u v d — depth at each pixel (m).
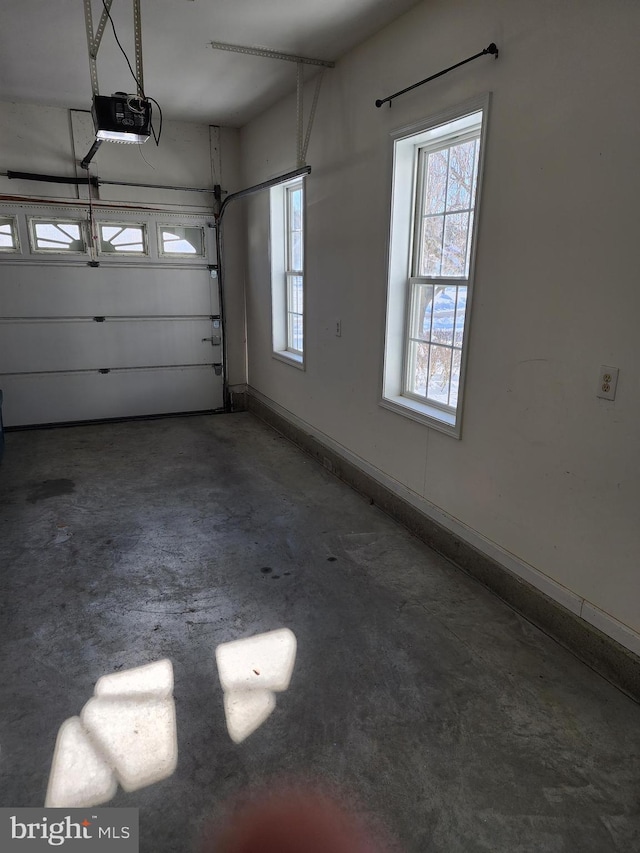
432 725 1.86
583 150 1.94
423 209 3.06
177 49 3.38
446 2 2.52
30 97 4.54
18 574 2.79
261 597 2.61
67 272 5.25
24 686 2.03
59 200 5.07
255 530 3.29
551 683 2.05
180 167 5.41
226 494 3.83
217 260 5.77
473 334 2.59
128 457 4.61
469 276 2.56
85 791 1.62
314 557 2.98
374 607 2.53
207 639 2.31
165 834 1.50
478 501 2.70
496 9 2.25
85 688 2.02
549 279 2.14
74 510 3.55
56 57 3.56
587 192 1.94
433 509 3.06
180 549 3.06
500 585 2.58
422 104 2.75
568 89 1.97
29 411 5.41
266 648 2.25
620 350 1.89
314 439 4.51
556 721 1.87
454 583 2.73
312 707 1.94
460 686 2.04
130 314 5.57
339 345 3.89
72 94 4.44
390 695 1.99
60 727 1.85
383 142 3.09
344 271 3.70
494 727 1.85
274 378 5.34
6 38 3.24
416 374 3.30
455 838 1.49
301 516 3.49
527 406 2.33
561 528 2.23
